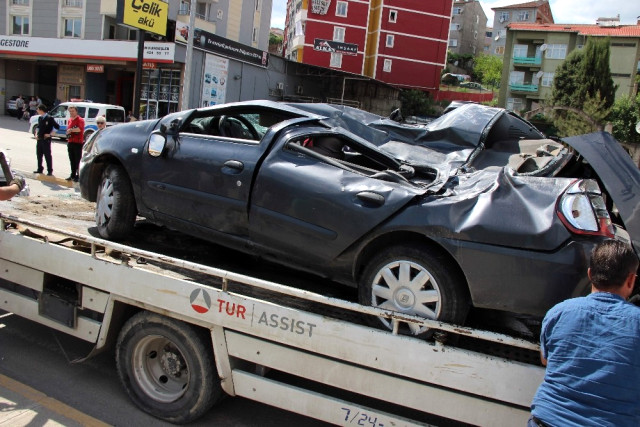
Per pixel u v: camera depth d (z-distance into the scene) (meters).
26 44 32.09
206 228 3.96
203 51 26.97
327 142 3.99
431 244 3.06
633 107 35.34
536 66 51.06
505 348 2.89
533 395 2.48
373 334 2.77
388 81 53.03
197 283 3.24
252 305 3.05
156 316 3.38
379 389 2.79
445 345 2.69
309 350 2.91
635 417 1.97
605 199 3.25
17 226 4.43
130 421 3.38
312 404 3.01
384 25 52.06
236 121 4.81
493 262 2.81
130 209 4.44
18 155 15.66
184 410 3.34
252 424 3.48
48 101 35.78
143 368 3.54
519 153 4.07
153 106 28.09
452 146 4.18
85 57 30.11
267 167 3.63
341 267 3.35
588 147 3.06
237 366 3.22
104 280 3.55
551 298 2.73
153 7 22.36
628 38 47.84
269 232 3.59
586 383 2.04
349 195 3.29
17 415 3.32
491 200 2.96
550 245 2.73
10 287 4.21
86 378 3.91
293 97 33.88
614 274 2.17
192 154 4.02
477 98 54.47
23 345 4.37
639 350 2.03
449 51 90.94
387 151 4.21
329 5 51.00
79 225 4.91
